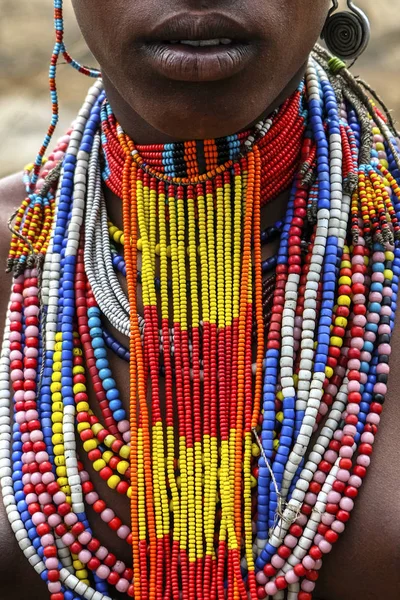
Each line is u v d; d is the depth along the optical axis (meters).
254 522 1.43
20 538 1.46
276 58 1.30
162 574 1.43
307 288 1.45
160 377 1.51
